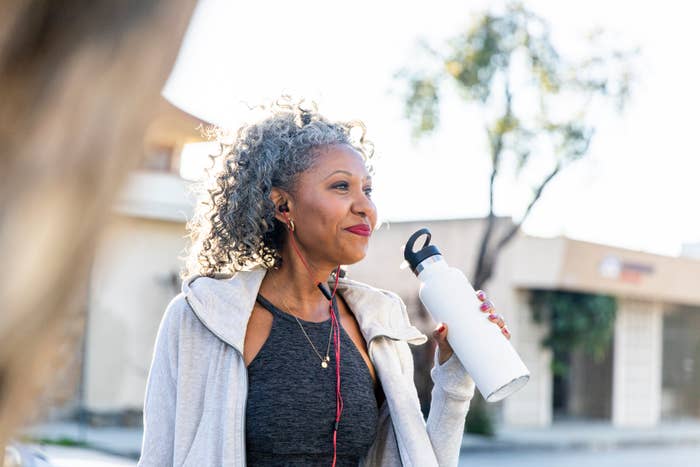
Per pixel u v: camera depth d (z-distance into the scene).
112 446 10.18
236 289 1.85
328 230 1.86
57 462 4.08
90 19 0.31
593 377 19.36
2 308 0.31
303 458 1.81
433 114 13.47
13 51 0.31
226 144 2.00
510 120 13.61
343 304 2.03
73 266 0.32
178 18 0.32
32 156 0.31
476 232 15.84
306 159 1.88
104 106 0.32
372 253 16.81
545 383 17.48
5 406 0.32
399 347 2.01
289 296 1.92
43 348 0.32
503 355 1.87
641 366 19.34
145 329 11.99
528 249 16.62
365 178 1.91
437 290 1.95
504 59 13.32
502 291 16.89
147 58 0.32
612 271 17.11
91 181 0.32
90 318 11.48
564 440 15.23
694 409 20.89
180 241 12.09
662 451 15.12
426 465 1.84
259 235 1.93
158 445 1.79
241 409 1.76
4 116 0.31
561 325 17.20
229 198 1.95
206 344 1.81
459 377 1.92
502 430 16.20
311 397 1.81
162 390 1.82
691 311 20.83
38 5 0.31
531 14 13.29
